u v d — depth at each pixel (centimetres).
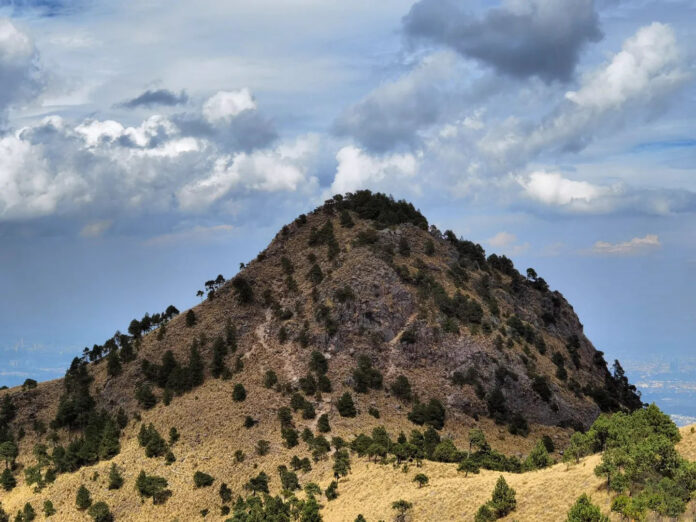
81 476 16462
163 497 15325
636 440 11506
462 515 10750
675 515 8581
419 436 16238
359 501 12862
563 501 10031
